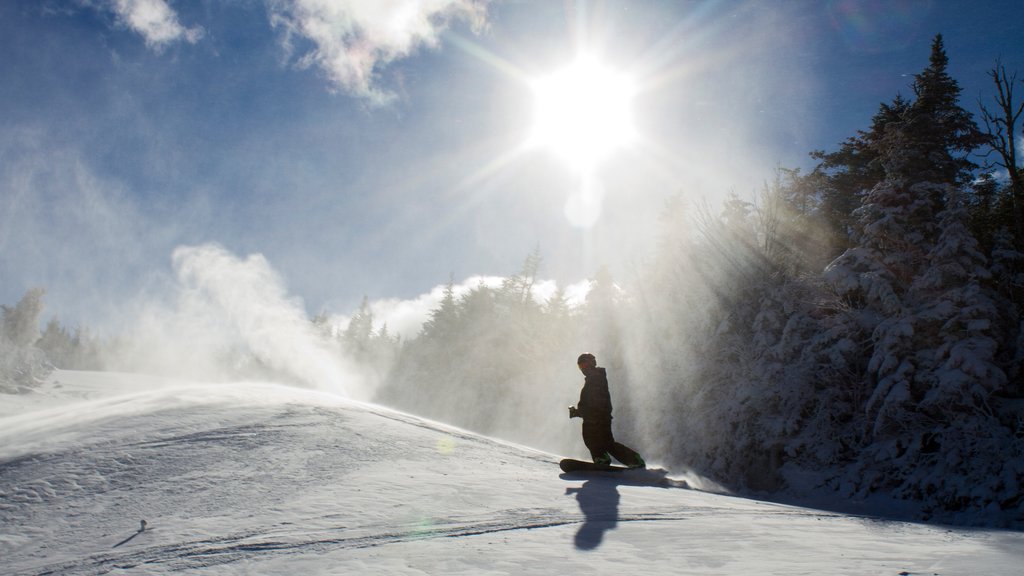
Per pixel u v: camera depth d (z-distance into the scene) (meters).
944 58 23.81
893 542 4.24
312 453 6.85
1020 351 13.58
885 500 12.72
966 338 13.23
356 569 3.41
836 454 14.73
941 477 11.97
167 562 3.68
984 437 12.05
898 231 15.19
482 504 5.16
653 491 6.62
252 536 4.17
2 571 3.67
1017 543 4.31
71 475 5.67
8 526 4.49
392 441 8.06
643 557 3.62
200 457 6.38
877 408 14.27
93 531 4.38
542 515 4.85
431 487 5.73
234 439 7.19
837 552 3.79
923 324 13.83
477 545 3.93
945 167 21.23
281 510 4.82
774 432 15.61
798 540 4.20
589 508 5.20
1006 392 13.57
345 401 11.80
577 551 3.78
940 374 12.95
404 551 3.79
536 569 3.36
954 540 4.45
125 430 7.37
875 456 13.54
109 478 5.63
